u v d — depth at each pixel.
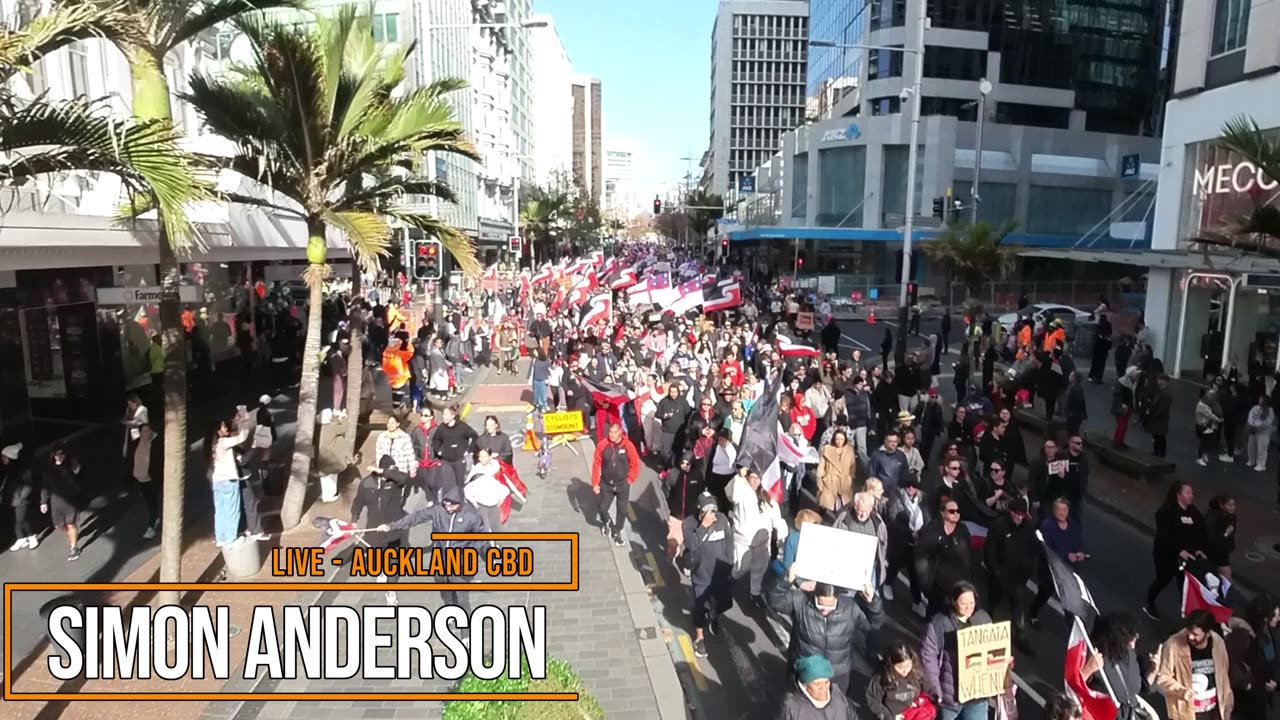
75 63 13.85
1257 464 14.98
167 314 8.00
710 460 11.32
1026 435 18.14
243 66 12.05
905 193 54.97
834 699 5.35
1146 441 17.22
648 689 7.54
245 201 11.20
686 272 45.28
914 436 11.20
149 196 6.86
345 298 33.97
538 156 111.06
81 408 17.39
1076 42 58.50
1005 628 6.04
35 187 7.65
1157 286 23.94
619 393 15.28
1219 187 21.25
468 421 19.06
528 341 31.00
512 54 79.25
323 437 15.56
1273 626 6.65
